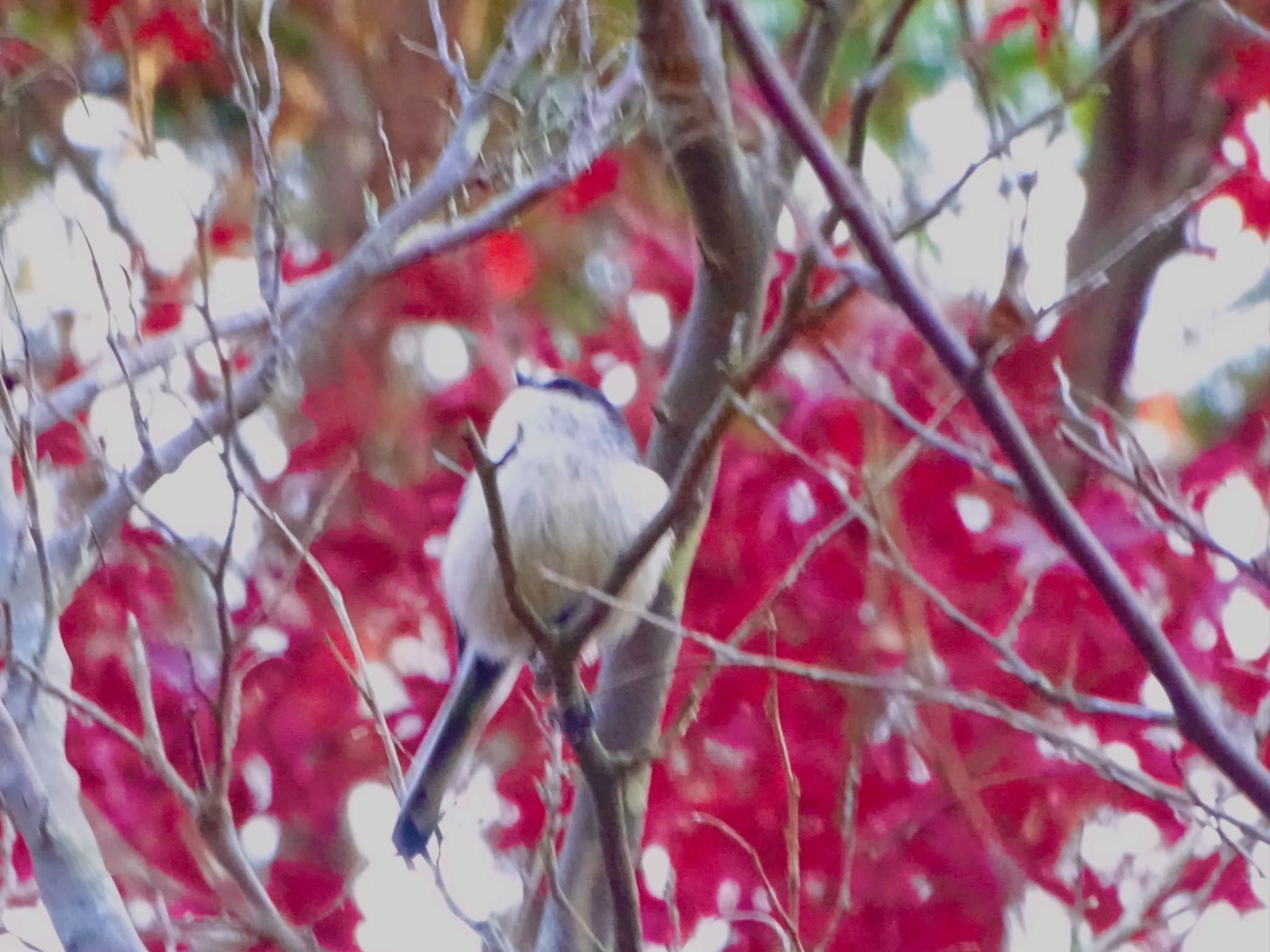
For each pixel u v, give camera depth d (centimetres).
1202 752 518
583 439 798
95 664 889
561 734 693
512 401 841
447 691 948
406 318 1027
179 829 849
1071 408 653
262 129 758
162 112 1202
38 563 684
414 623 962
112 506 727
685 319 908
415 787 770
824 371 863
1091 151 1289
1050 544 832
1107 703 532
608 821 605
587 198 1013
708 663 627
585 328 1091
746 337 776
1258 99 1037
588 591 599
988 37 995
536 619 594
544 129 893
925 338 500
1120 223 1213
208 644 918
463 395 1009
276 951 664
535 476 777
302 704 933
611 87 870
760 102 721
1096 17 1155
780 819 842
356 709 936
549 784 642
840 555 838
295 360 784
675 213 1062
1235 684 805
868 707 824
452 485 978
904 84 1223
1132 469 647
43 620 652
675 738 607
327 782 929
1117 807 827
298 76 1241
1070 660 746
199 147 1212
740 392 541
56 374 880
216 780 581
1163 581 830
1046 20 989
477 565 787
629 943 607
